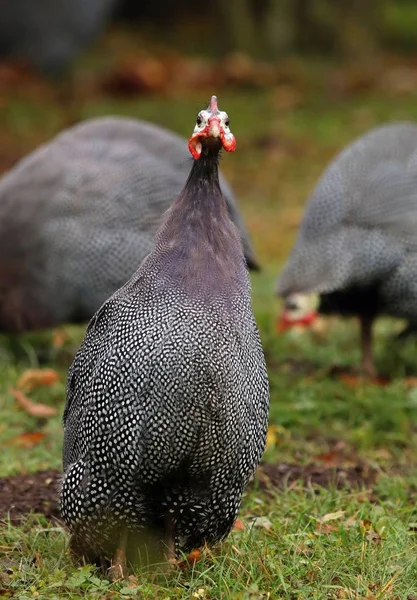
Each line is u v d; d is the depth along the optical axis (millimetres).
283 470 14320
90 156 17625
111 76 44188
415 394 16984
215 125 9930
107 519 10352
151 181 17031
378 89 44656
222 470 10188
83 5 41688
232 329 10078
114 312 10375
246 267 10508
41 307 17484
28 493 13195
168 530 10547
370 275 16734
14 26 41281
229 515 10508
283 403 16922
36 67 42031
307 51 52562
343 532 11609
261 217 30531
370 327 18062
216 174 10250
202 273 10109
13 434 15875
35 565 11078
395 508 12938
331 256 16828
